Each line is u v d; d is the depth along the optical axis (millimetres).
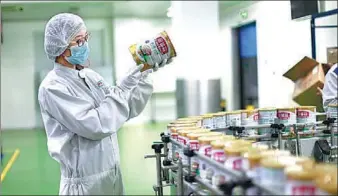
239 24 8180
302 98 3436
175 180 1628
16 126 10055
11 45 9930
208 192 1304
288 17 5852
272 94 6535
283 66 6051
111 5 8102
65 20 1718
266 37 6754
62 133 1716
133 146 6809
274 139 2027
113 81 9969
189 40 6031
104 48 10156
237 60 8773
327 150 2025
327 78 2887
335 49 4203
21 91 10047
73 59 1750
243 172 1115
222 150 1273
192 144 1437
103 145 1769
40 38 10023
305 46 5238
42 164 5773
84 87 1751
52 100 1605
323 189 968
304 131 2092
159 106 10305
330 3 4723
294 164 1125
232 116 2121
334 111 2223
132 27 10195
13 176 5113
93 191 1744
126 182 4562
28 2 6453
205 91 6105
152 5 8367
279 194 1001
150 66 1745
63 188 1753
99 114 1595
